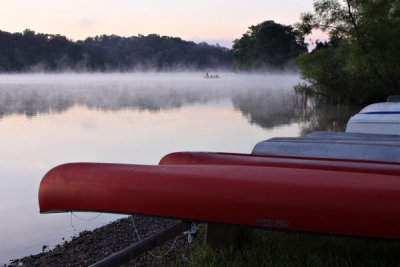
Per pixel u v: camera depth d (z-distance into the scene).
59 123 14.97
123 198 2.54
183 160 3.25
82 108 21.02
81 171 2.65
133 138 11.29
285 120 15.53
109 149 9.65
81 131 12.84
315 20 17.19
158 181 2.52
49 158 8.73
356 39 16.75
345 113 17.53
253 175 2.46
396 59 16.86
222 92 38.25
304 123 14.54
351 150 3.89
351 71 18.28
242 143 10.38
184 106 22.17
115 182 2.57
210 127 13.62
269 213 2.33
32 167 7.96
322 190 2.30
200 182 2.46
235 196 2.38
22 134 12.32
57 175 2.67
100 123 14.88
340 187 2.29
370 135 4.93
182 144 10.24
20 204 5.75
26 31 152.50
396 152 3.77
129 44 192.38
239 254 3.04
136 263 3.25
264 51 88.06
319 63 19.42
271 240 3.26
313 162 3.11
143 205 2.51
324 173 2.47
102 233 4.47
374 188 2.26
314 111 18.80
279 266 2.79
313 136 4.81
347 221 2.23
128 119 16.12
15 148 9.93
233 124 14.44
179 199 2.46
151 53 188.00
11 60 137.50
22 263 3.80
